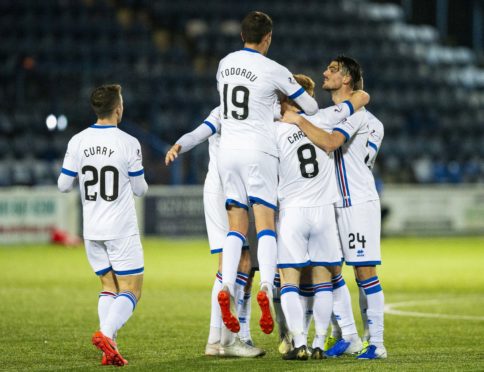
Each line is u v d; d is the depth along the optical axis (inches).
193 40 4168.3
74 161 880.3
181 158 3484.3
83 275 1945.1
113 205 868.6
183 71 3838.6
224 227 909.8
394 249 2755.9
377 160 3774.6
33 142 3444.9
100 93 875.4
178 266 2154.3
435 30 4640.8
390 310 1381.6
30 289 1665.8
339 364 818.2
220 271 907.4
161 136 3555.6
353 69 903.7
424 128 4008.4
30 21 3912.4
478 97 4205.2
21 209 2871.6
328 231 869.2
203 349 960.9
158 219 3011.8
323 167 872.3
